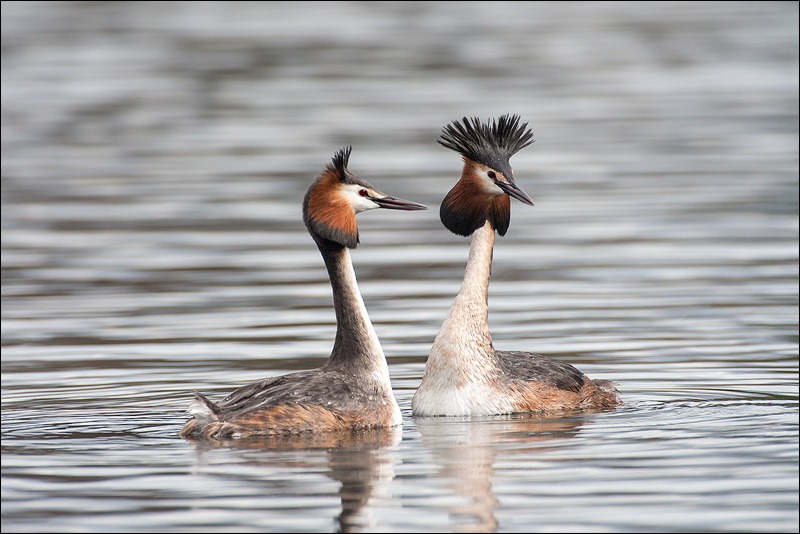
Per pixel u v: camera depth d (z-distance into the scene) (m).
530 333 18.02
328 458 11.89
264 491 10.85
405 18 56.91
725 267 22.06
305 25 55.12
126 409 14.11
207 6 59.66
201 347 17.41
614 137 35.53
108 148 35.25
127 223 26.39
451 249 23.94
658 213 26.50
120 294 20.78
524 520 10.08
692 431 12.82
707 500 10.49
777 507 10.29
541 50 49.88
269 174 31.36
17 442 12.48
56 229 25.95
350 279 13.65
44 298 20.56
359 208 13.66
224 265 22.77
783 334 17.75
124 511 10.34
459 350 14.26
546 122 37.72
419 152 33.56
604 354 16.84
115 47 50.91
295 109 40.34
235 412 12.74
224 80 45.28
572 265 22.44
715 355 16.69
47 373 16.03
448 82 44.03
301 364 16.47
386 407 13.38
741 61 47.41
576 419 13.73
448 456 11.98
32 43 51.44
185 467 11.53
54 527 9.99
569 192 28.84
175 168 32.41
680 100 40.94
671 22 55.53
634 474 11.23
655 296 20.14
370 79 44.84
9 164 33.44
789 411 13.70
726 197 27.91
